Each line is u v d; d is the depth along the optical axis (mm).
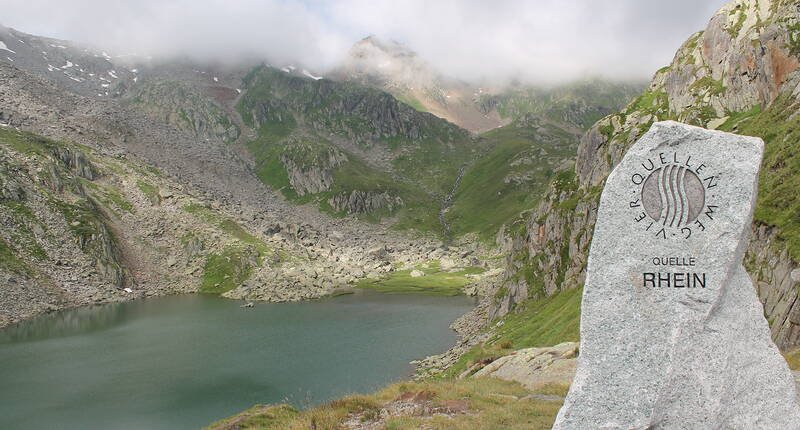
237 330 126812
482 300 163625
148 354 102812
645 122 124875
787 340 35500
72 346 109062
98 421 67562
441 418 21969
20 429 64875
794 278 37781
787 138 59500
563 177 142375
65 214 195250
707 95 114812
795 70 89625
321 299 178875
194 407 73000
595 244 13312
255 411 30109
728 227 12664
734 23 120750
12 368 92312
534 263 121500
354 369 92375
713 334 12547
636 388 12523
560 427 12789
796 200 45594
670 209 12992
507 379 33250
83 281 173250
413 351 105500
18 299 148125
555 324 78000
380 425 22250
